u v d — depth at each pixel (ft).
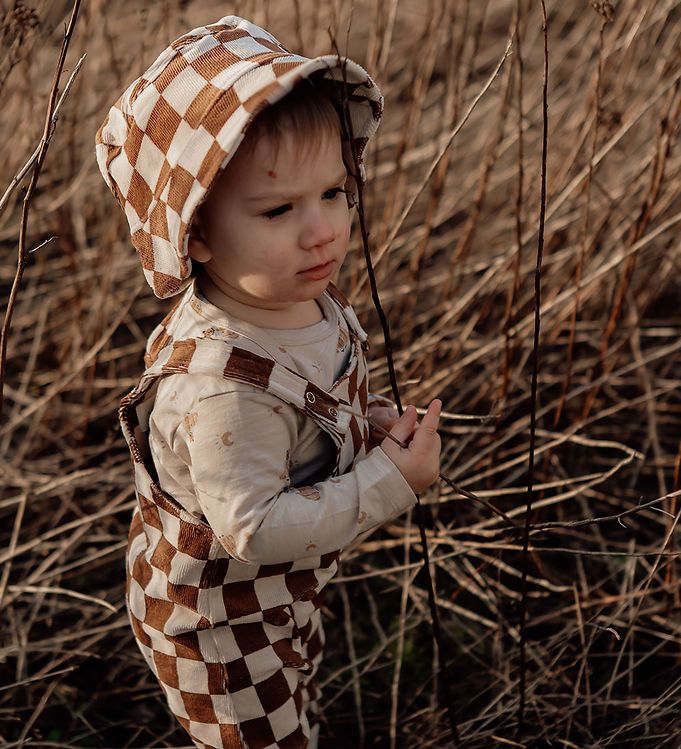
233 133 3.01
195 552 3.69
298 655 3.97
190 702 3.92
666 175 6.75
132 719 5.49
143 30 6.74
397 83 10.42
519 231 5.34
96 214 9.57
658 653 5.39
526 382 7.26
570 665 5.09
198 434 3.37
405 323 7.72
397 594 6.18
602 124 5.85
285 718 3.94
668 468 6.95
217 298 3.58
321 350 3.65
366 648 5.89
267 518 3.36
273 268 3.28
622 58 6.49
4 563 6.41
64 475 7.00
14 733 5.38
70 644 5.87
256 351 3.43
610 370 6.80
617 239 7.19
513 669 5.47
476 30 6.59
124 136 3.42
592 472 6.98
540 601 6.02
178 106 3.22
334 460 3.72
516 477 6.50
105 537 6.39
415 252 8.04
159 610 3.88
